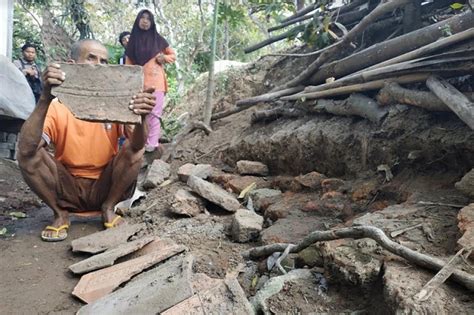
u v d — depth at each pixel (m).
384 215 2.33
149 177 4.51
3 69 5.42
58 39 9.38
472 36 2.83
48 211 4.08
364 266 1.91
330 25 4.50
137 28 5.37
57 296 2.38
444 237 2.01
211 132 5.71
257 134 4.68
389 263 1.89
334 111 3.82
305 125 4.05
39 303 2.31
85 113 2.85
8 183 4.94
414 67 3.08
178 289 2.06
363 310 1.88
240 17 6.39
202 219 3.32
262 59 6.71
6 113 5.35
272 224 3.07
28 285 2.51
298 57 5.68
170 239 2.83
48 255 2.93
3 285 2.51
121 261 2.70
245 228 2.87
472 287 1.59
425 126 2.91
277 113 4.73
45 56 9.09
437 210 2.28
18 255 2.93
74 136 3.37
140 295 2.13
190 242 2.88
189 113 7.16
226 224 3.21
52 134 3.34
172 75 9.13
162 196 4.04
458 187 2.32
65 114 3.38
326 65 4.36
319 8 4.75
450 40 2.93
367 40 4.41
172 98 8.53
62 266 2.76
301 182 3.53
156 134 5.51
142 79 2.92
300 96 4.25
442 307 1.54
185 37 11.88
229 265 2.56
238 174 4.41
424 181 2.74
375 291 1.88
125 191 3.49
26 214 3.97
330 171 3.65
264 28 9.48
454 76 2.98
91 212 3.62
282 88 4.93
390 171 3.02
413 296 1.60
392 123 3.09
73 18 9.66
